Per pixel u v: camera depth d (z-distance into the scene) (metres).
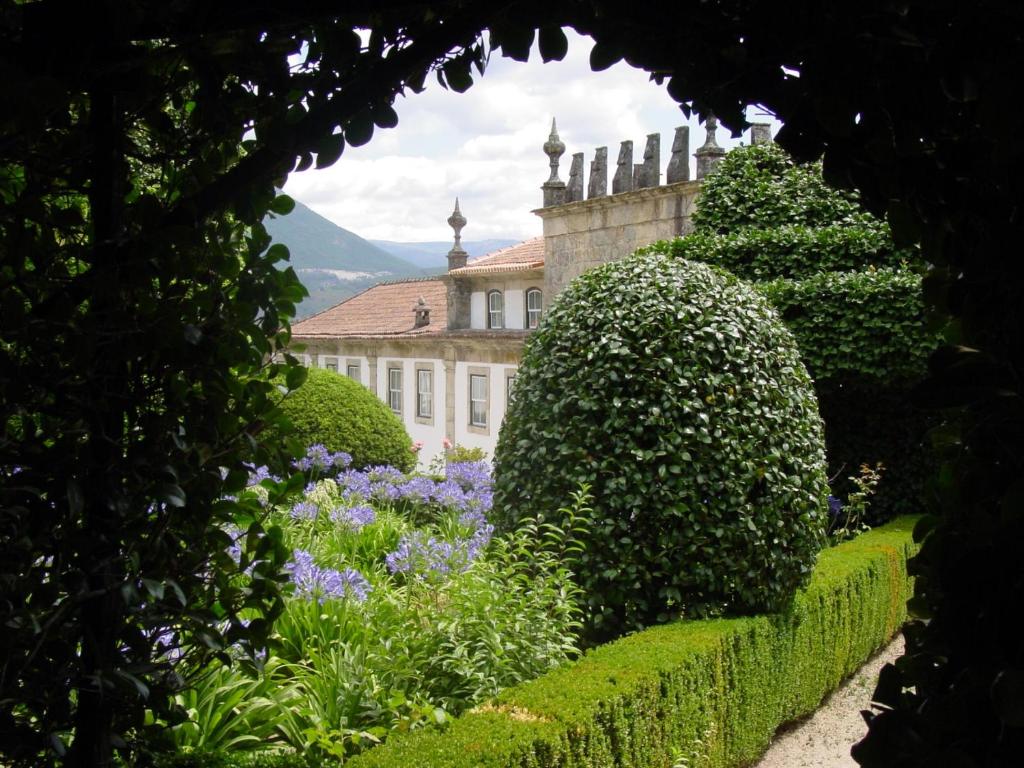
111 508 1.71
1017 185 1.30
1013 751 1.21
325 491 6.88
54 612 1.66
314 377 11.45
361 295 34.31
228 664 2.03
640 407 4.48
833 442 8.45
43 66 1.45
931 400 1.38
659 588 4.49
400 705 3.38
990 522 1.34
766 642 4.60
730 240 9.09
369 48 1.78
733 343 4.71
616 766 3.29
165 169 1.94
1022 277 1.34
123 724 1.92
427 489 7.66
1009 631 1.23
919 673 1.59
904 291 7.46
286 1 1.49
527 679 3.65
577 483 4.47
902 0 1.34
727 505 4.43
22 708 1.79
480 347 23.80
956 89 1.33
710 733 4.01
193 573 1.98
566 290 5.20
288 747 3.17
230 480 1.99
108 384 1.77
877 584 6.39
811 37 1.47
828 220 9.12
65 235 1.78
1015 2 1.21
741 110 1.68
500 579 4.11
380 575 5.26
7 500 1.61
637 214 16.72
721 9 1.55
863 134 1.55
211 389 1.89
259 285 2.01
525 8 1.67
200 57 1.73
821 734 5.20
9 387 1.60
